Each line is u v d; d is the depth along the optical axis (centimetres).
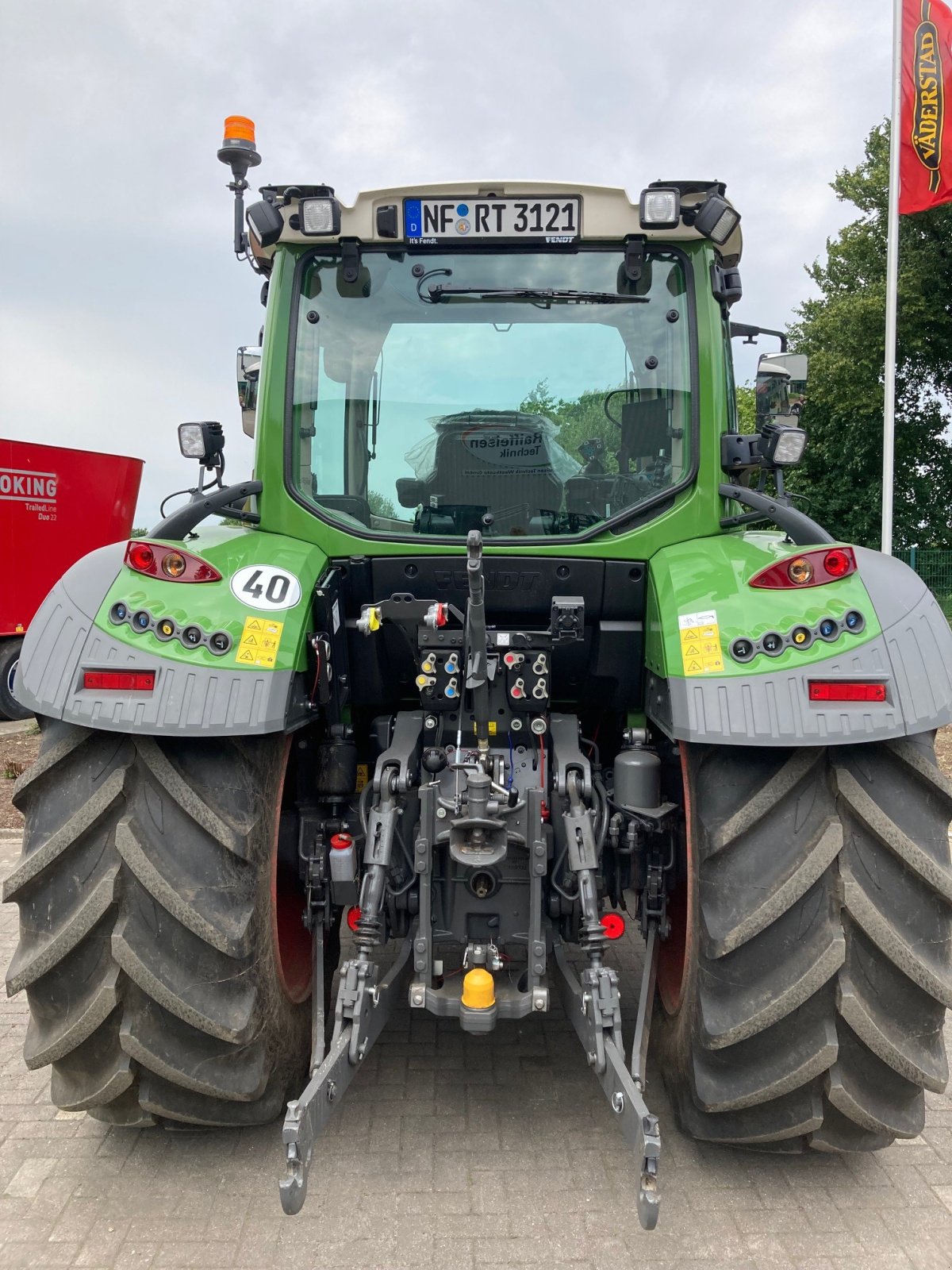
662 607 248
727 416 298
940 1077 220
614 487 285
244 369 377
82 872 223
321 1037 249
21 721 1054
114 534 1172
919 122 1020
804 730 215
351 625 274
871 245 2573
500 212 279
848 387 2516
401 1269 216
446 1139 266
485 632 253
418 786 272
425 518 288
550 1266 217
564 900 260
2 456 1016
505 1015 242
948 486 2681
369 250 286
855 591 232
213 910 221
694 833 235
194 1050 227
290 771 286
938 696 220
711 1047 219
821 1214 236
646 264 283
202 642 230
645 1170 190
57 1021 228
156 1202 240
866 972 216
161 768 225
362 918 242
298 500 284
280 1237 227
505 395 285
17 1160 257
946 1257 222
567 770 267
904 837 216
